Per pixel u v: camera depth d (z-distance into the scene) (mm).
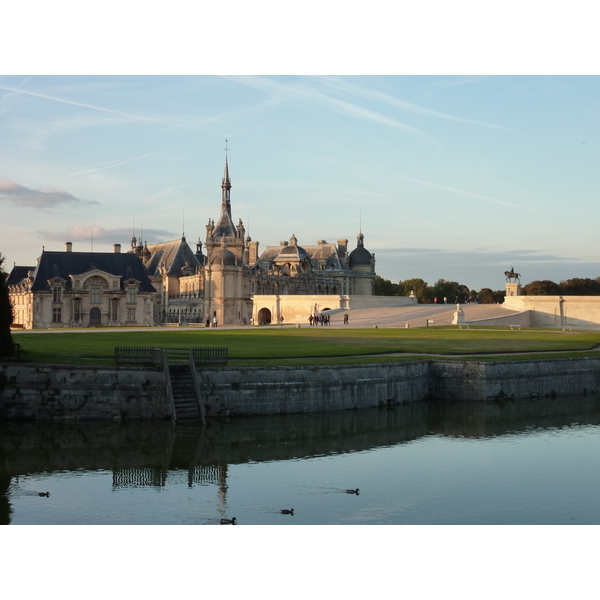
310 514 41281
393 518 40938
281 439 59938
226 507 42312
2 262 67250
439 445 59312
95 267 195500
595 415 73625
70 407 63781
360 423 67000
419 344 97750
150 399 64000
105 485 46656
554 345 100000
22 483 46906
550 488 47094
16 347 74625
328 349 85250
